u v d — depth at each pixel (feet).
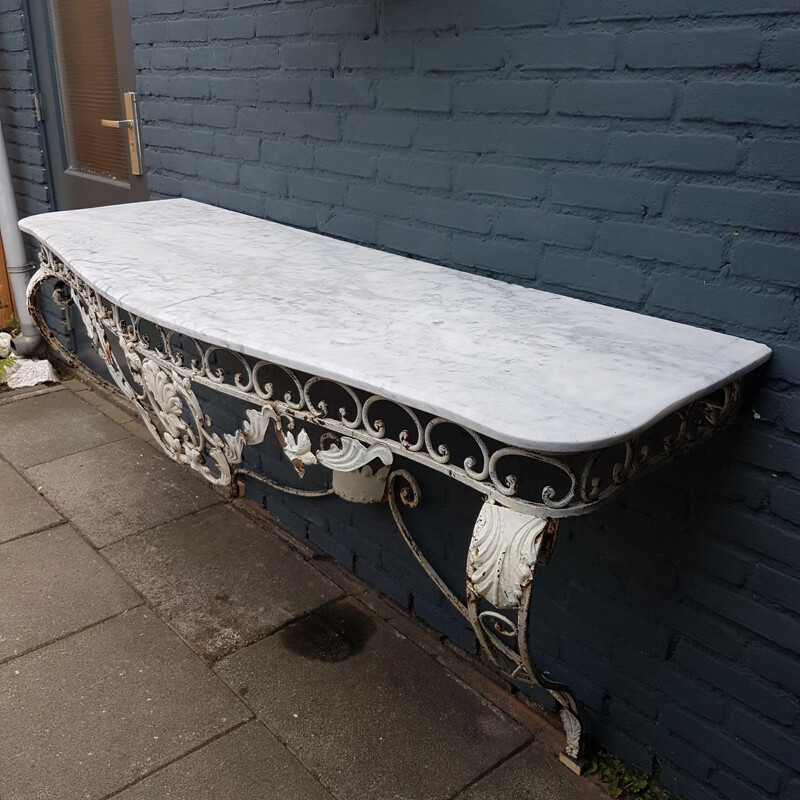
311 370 4.45
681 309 5.16
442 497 7.06
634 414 3.74
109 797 5.68
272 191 8.36
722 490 5.10
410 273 6.45
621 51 5.05
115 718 6.40
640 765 6.10
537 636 6.63
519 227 6.02
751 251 4.72
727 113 4.64
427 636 7.52
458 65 6.06
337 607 7.91
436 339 4.81
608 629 6.05
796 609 4.93
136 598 7.95
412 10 6.27
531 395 3.95
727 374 4.30
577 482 3.93
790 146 4.42
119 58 10.27
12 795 5.67
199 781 5.83
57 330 13.97
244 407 9.29
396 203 6.97
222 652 7.20
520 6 5.51
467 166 6.25
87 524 9.25
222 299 5.62
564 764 6.11
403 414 6.99
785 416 4.74
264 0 7.64
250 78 8.13
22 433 11.62
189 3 8.59
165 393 6.22
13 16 12.26
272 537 9.10
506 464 6.32
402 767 6.02
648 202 5.16
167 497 9.88
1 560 8.52
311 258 6.91
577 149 5.47
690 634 5.54
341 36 6.98
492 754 6.17
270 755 6.09
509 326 5.08
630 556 5.73
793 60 4.30
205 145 9.12
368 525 8.05
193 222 8.37
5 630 7.41
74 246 7.13
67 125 12.20
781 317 4.66
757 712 5.31
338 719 6.46
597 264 5.57
